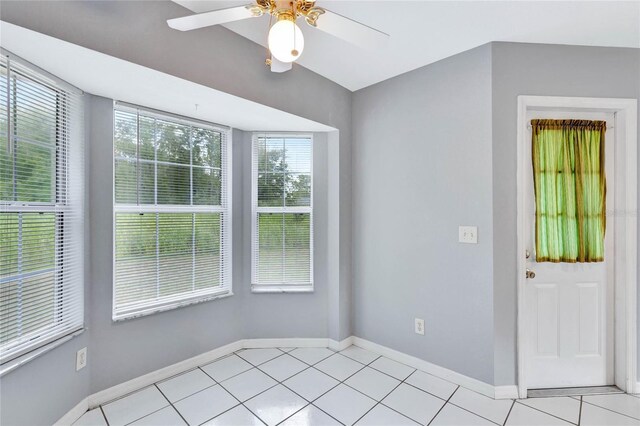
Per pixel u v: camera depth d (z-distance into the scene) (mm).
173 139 2316
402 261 2441
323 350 2676
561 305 2102
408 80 2393
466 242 2098
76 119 1791
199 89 1796
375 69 2359
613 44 1967
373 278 2637
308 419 1769
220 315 2553
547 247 2078
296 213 2785
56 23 1247
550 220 2070
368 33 1240
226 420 1762
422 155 2318
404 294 2434
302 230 2785
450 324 2180
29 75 1515
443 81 2197
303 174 2801
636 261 2006
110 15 1392
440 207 2227
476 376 2051
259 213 2762
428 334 2295
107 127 1947
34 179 1578
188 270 2393
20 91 1490
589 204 2072
